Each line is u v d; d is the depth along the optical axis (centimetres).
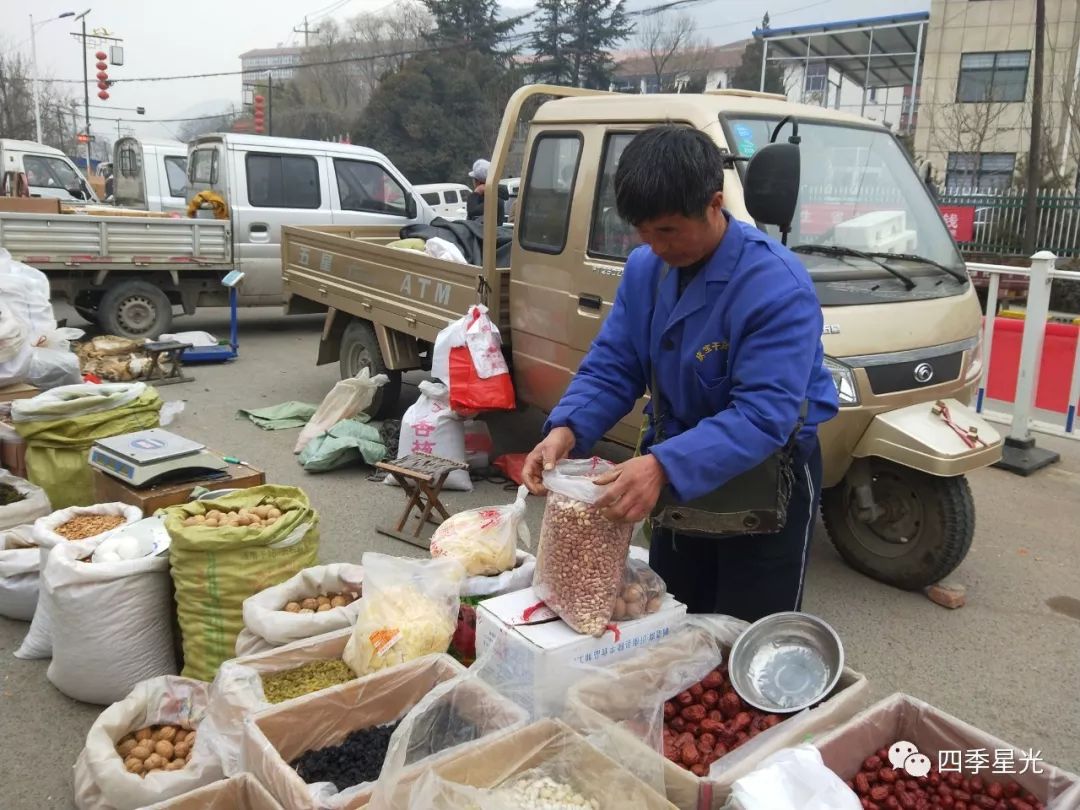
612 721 219
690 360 214
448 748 216
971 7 2462
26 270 621
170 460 377
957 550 392
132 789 239
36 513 397
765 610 258
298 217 1021
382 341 634
